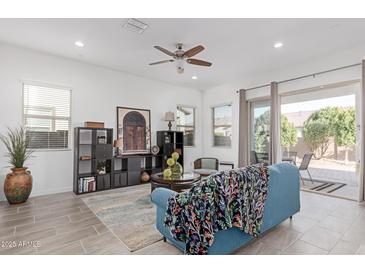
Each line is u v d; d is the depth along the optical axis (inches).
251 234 73.1
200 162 207.6
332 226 97.1
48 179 154.8
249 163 209.6
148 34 122.3
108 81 185.8
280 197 91.7
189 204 61.5
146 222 102.5
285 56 154.5
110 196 148.8
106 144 170.6
